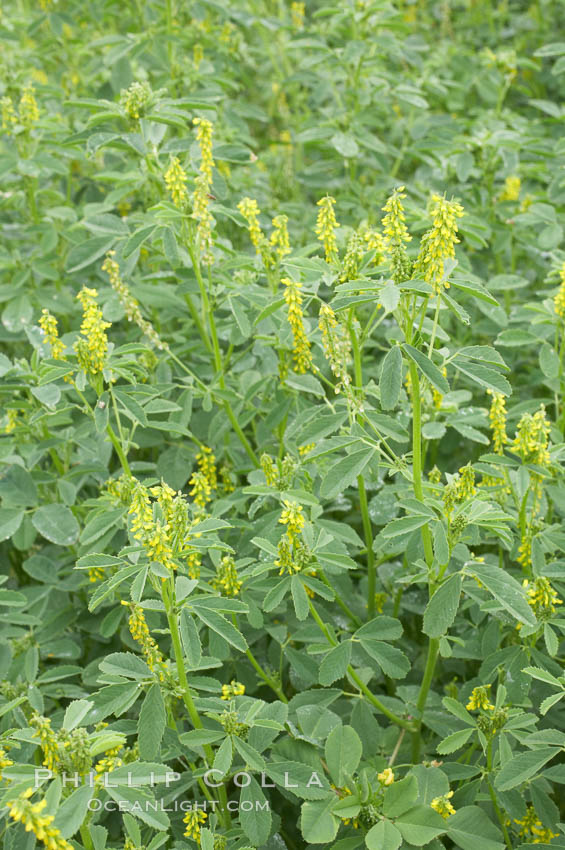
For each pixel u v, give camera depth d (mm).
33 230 750
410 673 643
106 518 571
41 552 682
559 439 621
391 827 501
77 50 994
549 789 560
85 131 676
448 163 839
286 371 637
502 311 694
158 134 662
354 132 832
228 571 558
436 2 1426
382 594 640
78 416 691
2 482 625
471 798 546
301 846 587
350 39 958
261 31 1110
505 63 913
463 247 845
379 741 577
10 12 1116
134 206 883
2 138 846
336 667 554
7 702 577
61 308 732
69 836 464
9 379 623
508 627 606
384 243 537
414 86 976
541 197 787
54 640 644
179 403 638
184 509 508
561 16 1329
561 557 616
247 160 672
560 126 938
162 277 702
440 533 520
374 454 552
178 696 521
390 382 513
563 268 622
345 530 579
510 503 610
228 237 842
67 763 479
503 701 544
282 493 563
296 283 565
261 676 596
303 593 539
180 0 876
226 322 675
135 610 529
